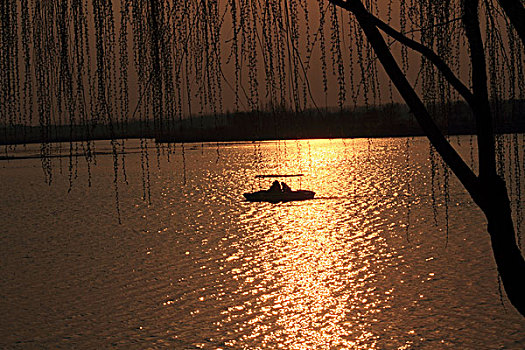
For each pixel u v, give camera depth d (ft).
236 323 70.03
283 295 80.07
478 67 11.64
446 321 68.13
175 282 86.89
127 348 63.05
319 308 74.49
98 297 80.23
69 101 12.21
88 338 65.72
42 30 12.07
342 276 88.94
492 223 11.59
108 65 12.17
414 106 11.78
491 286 80.18
